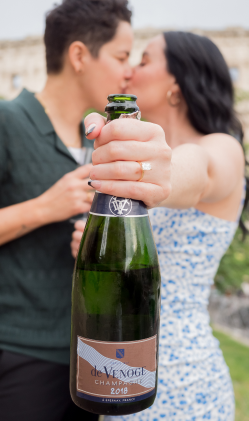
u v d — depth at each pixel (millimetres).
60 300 819
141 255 516
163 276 717
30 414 786
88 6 821
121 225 509
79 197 741
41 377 795
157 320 532
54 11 845
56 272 819
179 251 714
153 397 497
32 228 765
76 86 876
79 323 519
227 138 712
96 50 832
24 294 805
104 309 512
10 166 805
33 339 795
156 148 469
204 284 746
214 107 798
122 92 874
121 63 860
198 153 598
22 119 809
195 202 601
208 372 709
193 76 792
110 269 510
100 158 471
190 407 688
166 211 711
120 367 481
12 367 785
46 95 899
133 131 462
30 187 813
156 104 834
